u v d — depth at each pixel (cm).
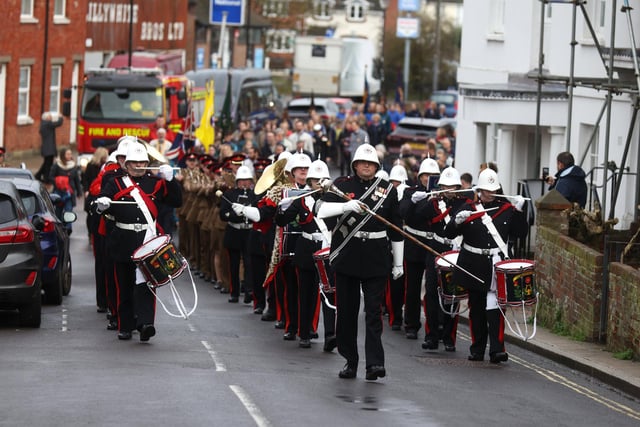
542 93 3675
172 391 1450
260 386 1515
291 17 12812
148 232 1914
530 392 1628
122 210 1909
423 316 2488
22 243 2053
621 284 1950
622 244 2070
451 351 2022
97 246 2303
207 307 2516
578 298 2138
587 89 3459
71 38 6781
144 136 5181
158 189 1934
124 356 1744
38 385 1484
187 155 3391
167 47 8638
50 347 1838
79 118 5241
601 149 3359
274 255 2036
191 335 2028
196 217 3114
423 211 2050
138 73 5275
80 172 4609
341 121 6706
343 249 1634
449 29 12425
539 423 1405
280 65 14088
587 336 2083
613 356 1912
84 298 2611
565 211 2359
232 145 4853
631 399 1645
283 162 2106
